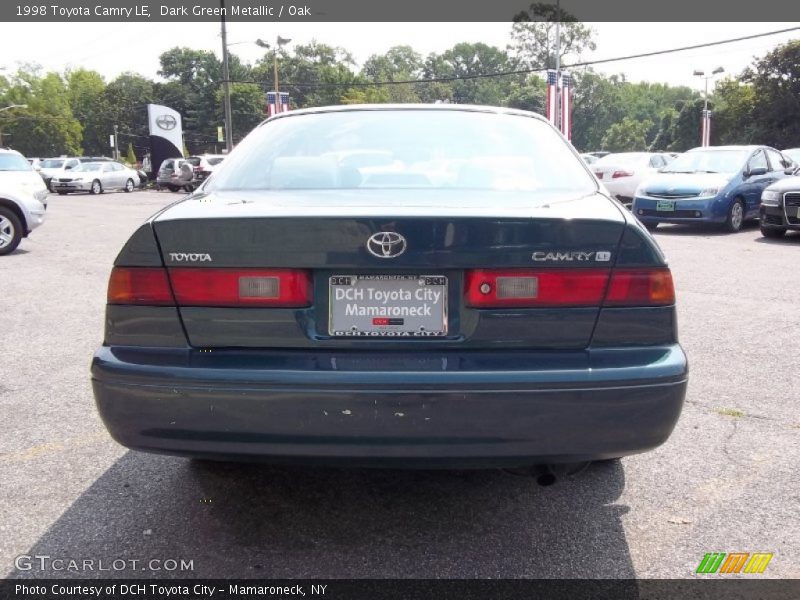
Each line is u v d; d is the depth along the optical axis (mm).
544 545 2742
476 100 118125
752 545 2729
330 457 2346
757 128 54344
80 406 4223
